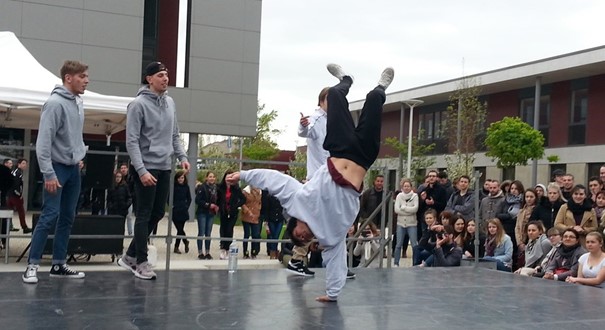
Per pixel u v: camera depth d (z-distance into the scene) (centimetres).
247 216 1179
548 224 904
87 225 957
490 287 589
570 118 2408
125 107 1025
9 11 1836
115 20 1934
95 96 1005
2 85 949
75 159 521
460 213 1004
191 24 2042
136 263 555
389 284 588
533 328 418
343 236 468
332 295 483
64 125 512
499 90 2712
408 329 403
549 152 2448
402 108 3034
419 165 2609
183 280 553
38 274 547
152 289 504
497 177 2634
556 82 2467
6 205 1221
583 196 851
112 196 1170
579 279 679
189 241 1402
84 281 525
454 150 2584
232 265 615
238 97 2103
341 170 454
